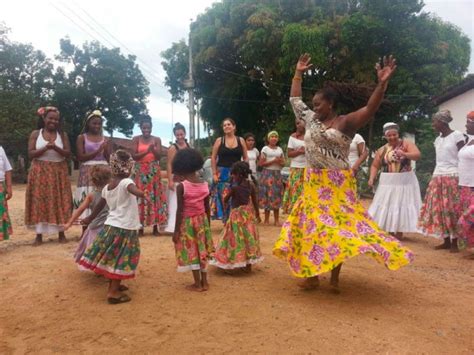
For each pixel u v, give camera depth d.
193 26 26.61
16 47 32.72
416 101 19.17
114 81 37.22
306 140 4.29
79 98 35.66
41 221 6.83
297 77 4.57
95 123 7.07
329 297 4.21
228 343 3.21
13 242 7.12
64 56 36.91
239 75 26.19
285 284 4.66
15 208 12.26
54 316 3.78
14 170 28.50
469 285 4.71
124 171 4.25
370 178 7.45
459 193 6.38
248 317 3.69
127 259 4.10
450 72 21.34
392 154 7.22
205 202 4.62
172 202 7.76
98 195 4.88
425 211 6.82
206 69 27.56
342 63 20.48
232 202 5.11
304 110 4.39
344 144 4.16
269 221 9.70
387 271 5.19
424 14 19.50
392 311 3.86
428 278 4.94
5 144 25.88
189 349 3.13
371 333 3.38
